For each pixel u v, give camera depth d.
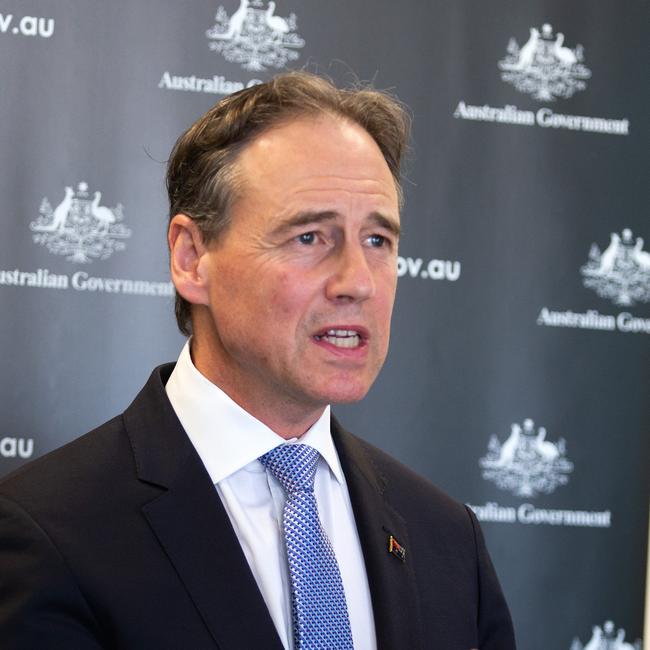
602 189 4.70
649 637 4.65
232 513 2.35
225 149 2.42
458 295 4.59
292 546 2.31
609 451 4.68
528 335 4.64
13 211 4.23
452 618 2.51
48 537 2.17
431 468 4.54
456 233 4.60
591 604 4.64
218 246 2.41
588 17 4.73
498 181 4.64
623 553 4.67
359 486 2.53
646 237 4.72
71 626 2.11
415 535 2.60
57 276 4.27
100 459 2.34
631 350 4.70
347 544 2.46
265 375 2.34
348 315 2.29
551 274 4.66
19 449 4.21
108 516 2.23
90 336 4.29
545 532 4.62
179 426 2.39
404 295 4.55
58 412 4.24
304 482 2.40
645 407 4.70
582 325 4.68
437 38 4.61
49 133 4.27
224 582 2.20
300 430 2.47
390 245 2.40
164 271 4.35
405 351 4.54
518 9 4.67
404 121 2.62
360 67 4.53
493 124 4.64
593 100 4.71
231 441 2.38
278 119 2.39
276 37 4.47
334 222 2.29
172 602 2.16
